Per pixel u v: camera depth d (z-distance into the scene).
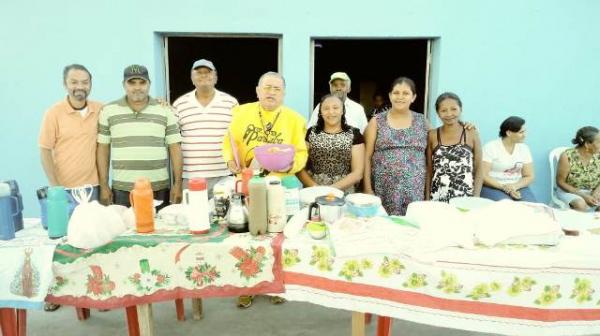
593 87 3.16
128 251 1.48
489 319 1.40
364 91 5.45
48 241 1.52
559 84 3.14
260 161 1.79
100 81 3.12
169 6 3.01
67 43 3.05
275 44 4.75
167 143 2.46
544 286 1.38
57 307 2.33
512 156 2.88
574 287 1.38
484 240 1.46
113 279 1.50
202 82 2.49
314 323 2.17
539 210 1.61
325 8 3.01
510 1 2.99
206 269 1.48
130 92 2.26
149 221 1.58
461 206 1.76
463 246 1.44
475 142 2.45
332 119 2.25
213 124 2.54
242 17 3.03
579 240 1.50
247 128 2.20
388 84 5.20
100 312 2.29
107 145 2.42
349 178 2.25
